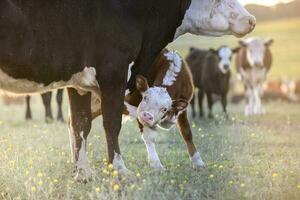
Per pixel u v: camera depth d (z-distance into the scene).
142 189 8.56
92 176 9.73
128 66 9.59
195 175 10.41
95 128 14.24
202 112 23.70
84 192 9.14
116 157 9.46
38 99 38.53
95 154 11.59
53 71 8.87
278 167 10.63
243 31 10.68
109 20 9.30
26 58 8.55
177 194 8.70
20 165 9.98
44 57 8.72
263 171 10.36
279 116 22.20
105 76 9.30
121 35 9.41
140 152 12.75
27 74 8.66
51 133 14.74
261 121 20.05
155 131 10.89
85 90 9.63
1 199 8.77
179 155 12.48
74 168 9.99
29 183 8.91
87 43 9.13
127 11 9.54
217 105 33.81
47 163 10.44
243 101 36.19
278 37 65.50
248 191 8.76
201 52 24.41
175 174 10.54
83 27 9.05
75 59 9.03
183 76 11.12
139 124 10.99
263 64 26.89
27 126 17.98
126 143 14.23
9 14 8.37
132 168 10.67
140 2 9.67
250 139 13.98
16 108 30.17
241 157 11.66
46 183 9.29
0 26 8.31
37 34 8.62
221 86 23.31
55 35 8.80
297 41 62.66
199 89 23.84
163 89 10.42
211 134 14.66
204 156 12.08
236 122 18.89
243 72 26.89
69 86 9.35
